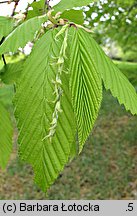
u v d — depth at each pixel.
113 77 0.13
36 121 0.13
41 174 0.13
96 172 1.00
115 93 0.13
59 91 0.13
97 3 0.52
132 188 0.92
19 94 0.13
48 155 0.13
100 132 1.26
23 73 0.13
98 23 0.67
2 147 0.18
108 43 0.90
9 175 1.00
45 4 0.16
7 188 0.95
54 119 0.13
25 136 0.13
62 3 0.15
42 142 0.13
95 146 1.15
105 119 1.37
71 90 0.12
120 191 0.91
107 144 1.17
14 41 0.13
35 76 0.13
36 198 0.89
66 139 0.13
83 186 0.94
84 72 0.12
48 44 0.13
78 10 0.16
